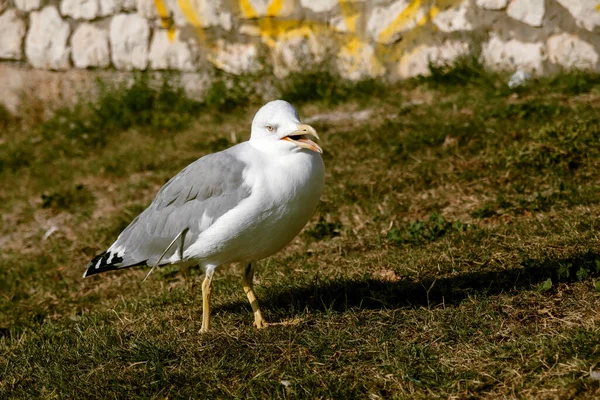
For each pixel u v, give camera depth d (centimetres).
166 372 642
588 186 953
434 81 1432
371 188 1080
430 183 1068
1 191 1415
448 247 834
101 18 1669
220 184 674
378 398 583
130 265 756
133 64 1661
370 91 1466
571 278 718
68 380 658
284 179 656
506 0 1377
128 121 1586
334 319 704
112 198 1283
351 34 1505
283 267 884
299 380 609
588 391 545
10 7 1730
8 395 657
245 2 1550
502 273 757
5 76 1759
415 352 624
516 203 952
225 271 914
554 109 1193
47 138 1616
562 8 1340
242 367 638
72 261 1090
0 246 1205
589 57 1334
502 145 1112
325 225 995
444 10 1436
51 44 1711
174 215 709
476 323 660
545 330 634
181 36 1617
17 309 959
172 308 808
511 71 1392
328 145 1255
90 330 760
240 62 1584
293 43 1544
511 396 558
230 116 1519
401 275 799
